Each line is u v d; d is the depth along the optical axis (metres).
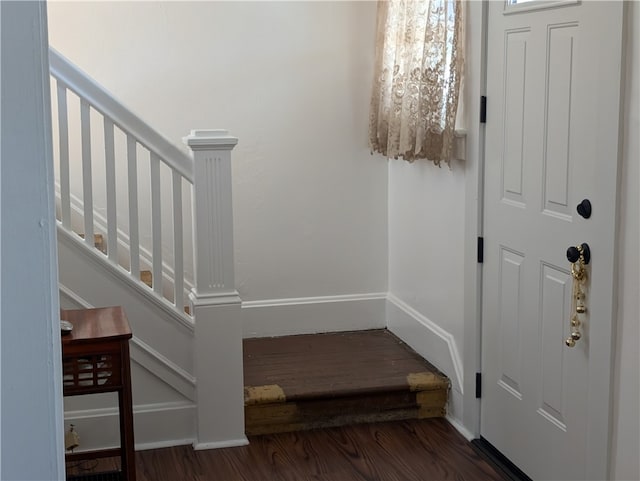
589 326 2.44
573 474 2.60
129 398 2.39
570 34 2.50
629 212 2.22
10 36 0.58
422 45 3.31
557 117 2.59
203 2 3.92
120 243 3.87
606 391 2.34
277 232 4.21
